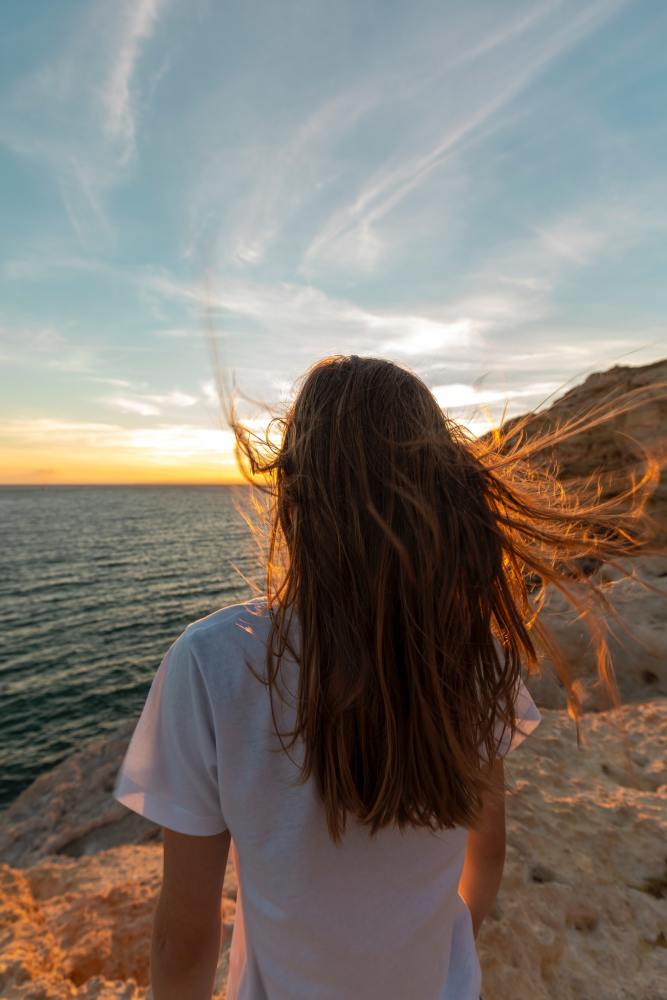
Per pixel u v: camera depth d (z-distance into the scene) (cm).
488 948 178
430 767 65
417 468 68
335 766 64
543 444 83
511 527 80
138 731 71
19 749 1731
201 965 74
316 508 67
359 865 70
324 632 65
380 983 74
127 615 3556
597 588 96
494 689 72
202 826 69
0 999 185
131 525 10494
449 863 78
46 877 287
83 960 202
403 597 64
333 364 76
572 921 191
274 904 70
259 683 66
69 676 2391
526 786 270
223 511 15325
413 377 77
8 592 4294
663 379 614
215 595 4203
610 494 591
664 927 190
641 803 256
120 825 524
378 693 64
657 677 390
